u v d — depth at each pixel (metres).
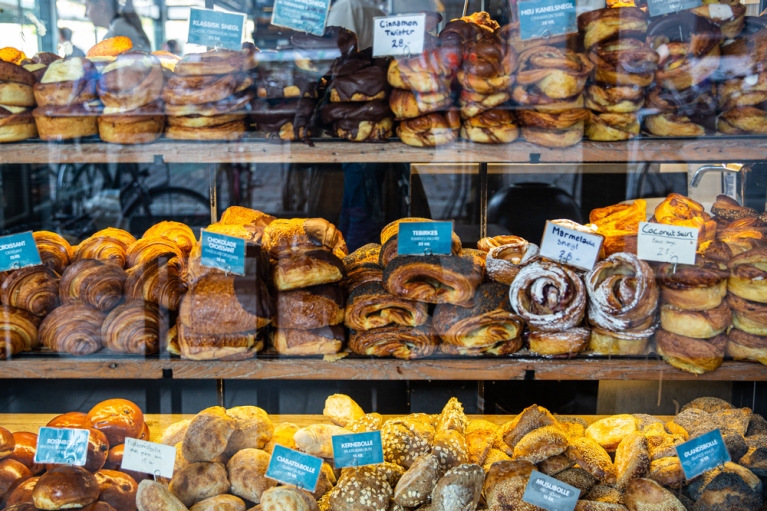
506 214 1.94
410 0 1.54
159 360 1.53
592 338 1.55
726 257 1.54
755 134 1.51
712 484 1.54
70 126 1.51
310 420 1.96
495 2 1.74
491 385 2.03
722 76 1.48
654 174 1.87
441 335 1.54
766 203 1.85
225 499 1.53
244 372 1.54
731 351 1.54
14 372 1.52
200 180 1.91
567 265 1.58
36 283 1.60
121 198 1.92
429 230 1.59
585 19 1.47
